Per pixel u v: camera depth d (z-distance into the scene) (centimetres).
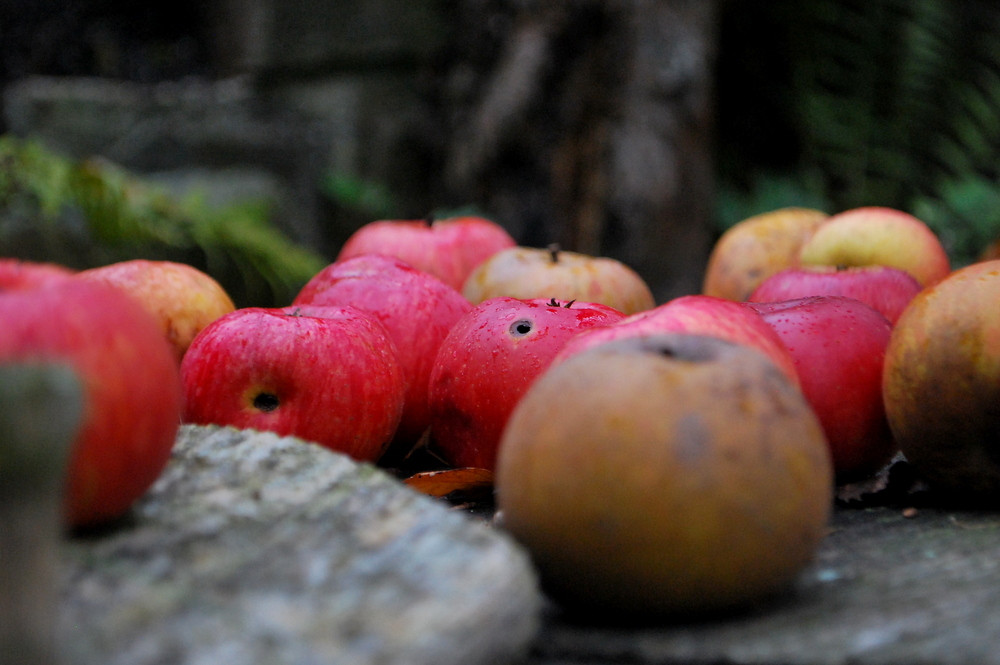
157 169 174
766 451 48
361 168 194
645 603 49
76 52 190
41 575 41
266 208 170
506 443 51
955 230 192
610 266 75
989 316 57
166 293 68
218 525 50
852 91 241
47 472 41
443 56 195
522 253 75
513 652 46
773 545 48
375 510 50
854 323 63
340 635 44
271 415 60
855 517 60
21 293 48
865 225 75
